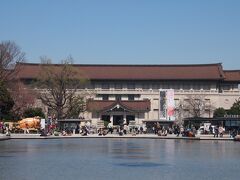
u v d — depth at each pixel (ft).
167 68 520.83
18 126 345.10
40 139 277.03
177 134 324.80
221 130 317.01
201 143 242.99
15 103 393.09
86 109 422.41
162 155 161.27
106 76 507.30
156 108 501.56
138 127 385.70
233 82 513.86
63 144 223.71
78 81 404.16
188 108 481.87
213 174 108.78
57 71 395.34
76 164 128.47
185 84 508.12
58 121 365.61
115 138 300.20
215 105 498.69
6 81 379.35
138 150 184.96
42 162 133.18
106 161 138.10
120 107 454.40
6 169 115.14
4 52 377.71
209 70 512.22
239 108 453.99
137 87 509.76
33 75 495.82
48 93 406.00
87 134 334.65
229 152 175.83
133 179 99.30
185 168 120.78
